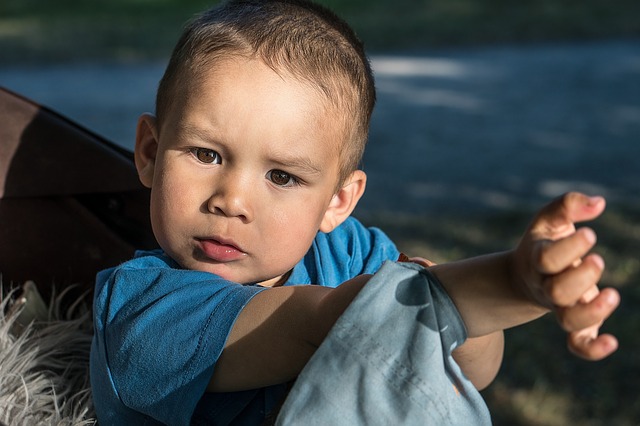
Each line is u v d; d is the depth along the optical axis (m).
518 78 13.32
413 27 16.23
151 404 1.46
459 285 1.23
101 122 10.45
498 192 8.38
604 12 17.34
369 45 15.10
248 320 1.41
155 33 15.71
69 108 11.08
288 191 1.53
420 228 7.15
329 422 1.25
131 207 2.23
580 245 1.05
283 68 1.52
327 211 1.72
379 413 1.23
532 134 10.45
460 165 9.24
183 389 1.43
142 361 1.46
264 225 1.52
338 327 1.26
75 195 2.20
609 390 4.66
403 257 1.74
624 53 14.91
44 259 2.16
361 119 1.67
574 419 4.41
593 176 8.89
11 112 2.17
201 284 1.48
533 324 5.30
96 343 1.62
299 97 1.52
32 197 2.16
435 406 1.23
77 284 2.17
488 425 1.31
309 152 1.53
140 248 2.20
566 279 1.06
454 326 1.24
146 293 1.52
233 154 1.50
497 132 10.54
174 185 1.52
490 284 1.20
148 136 1.75
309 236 1.58
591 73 13.59
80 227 2.18
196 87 1.52
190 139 1.51
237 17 1.62
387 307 1.26
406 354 1.24
